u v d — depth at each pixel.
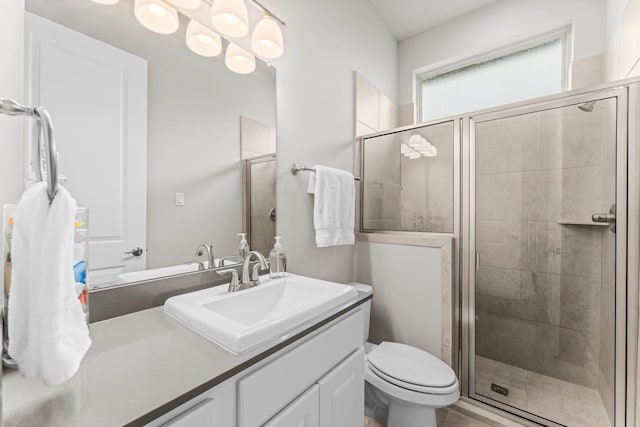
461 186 1.77
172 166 1.02
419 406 1.21
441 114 2.62
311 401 0.80
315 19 1.65
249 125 1.28
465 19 2.36
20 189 0.66
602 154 1.44
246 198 1.27
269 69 1.37
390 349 1.52
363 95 2.09
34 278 0.46
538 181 1.64
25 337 0.47
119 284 0.88
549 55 2.16
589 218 1.50
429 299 1.76
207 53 1.12
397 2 2.22
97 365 0.60
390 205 2.01
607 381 1.47
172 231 1.02
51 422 0.44
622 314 1.34
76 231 0.62
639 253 1.30
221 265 1.17
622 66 1.53
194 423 0.53
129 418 0.45
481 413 1.56
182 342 0.71
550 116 1.56
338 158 1.87
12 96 0.62
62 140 0.77
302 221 1.57
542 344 1.74
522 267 1.75
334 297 0.98
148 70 0.95
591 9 1.88
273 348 0.69
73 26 0.79
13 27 0.62
